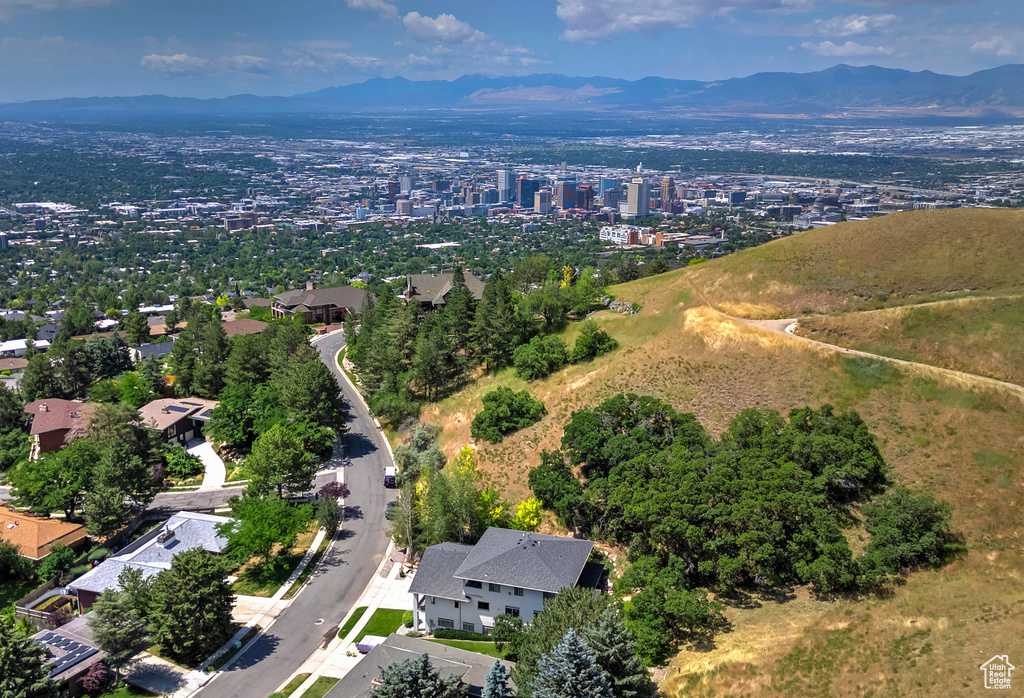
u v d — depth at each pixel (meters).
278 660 75.12
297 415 121.12
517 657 67.62
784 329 109.31
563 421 104.00
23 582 95.44
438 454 110.50
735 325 107.88
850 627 63.19
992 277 108.62
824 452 80.31
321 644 77.81
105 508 99.62
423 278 183.62
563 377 114.94
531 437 104.12
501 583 73.50
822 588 70.56
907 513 72.50
